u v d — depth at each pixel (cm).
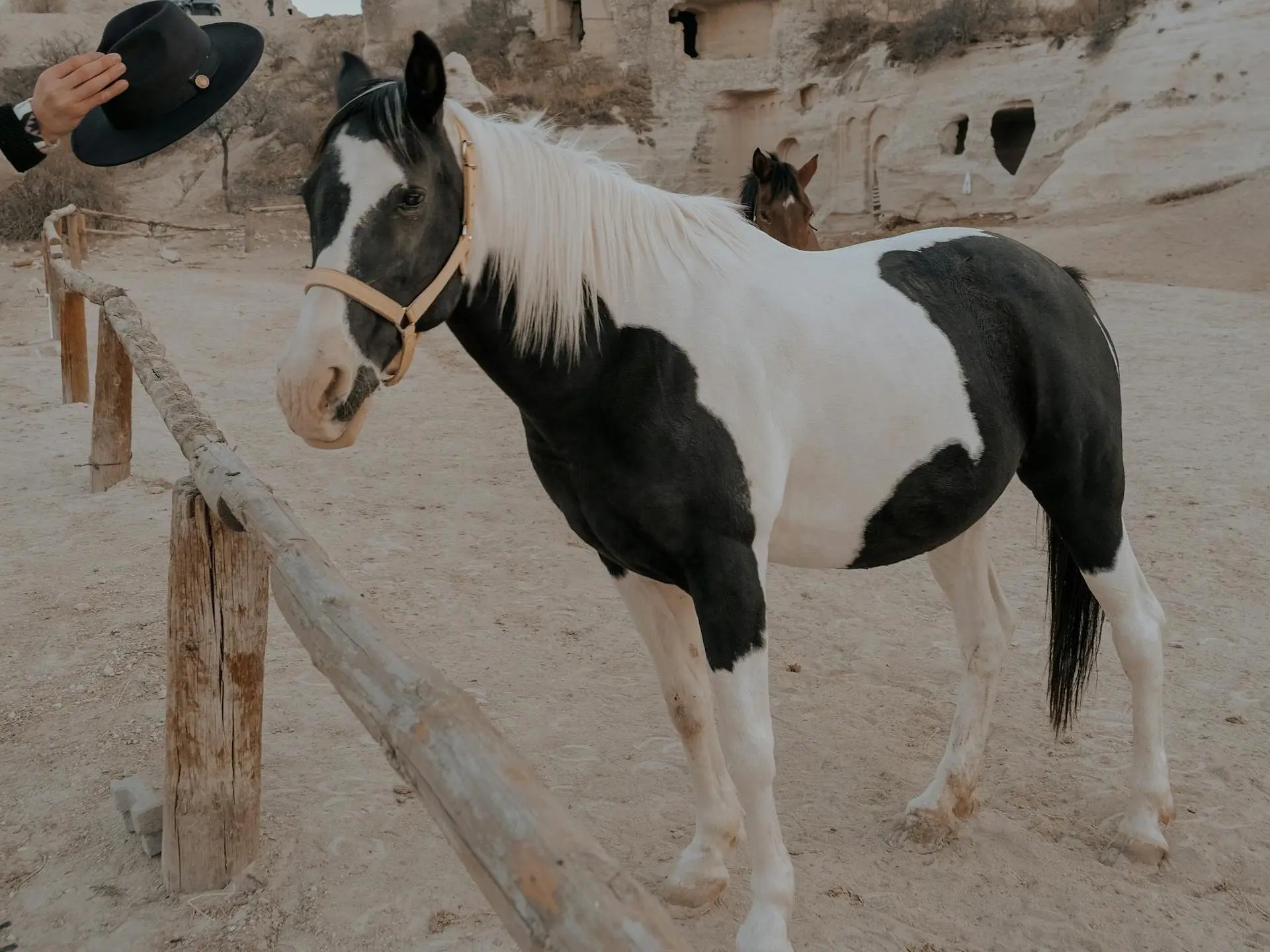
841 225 2570
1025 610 472
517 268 229
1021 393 281
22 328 1267
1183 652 420
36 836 307
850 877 285
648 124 2769
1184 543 541
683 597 271
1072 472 286
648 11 2794
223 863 279
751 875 275
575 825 118
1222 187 1870
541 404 236
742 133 2800
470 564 534
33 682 400
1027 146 2377
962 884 283
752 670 232
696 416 230
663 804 323
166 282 1650
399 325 212
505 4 3094
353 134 209
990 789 330
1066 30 2252
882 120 2484
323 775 336
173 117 226
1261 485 625
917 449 259
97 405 636
